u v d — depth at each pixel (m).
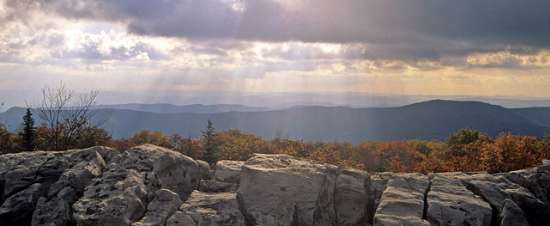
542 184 15.73
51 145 31.12
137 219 13.72
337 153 34.25
